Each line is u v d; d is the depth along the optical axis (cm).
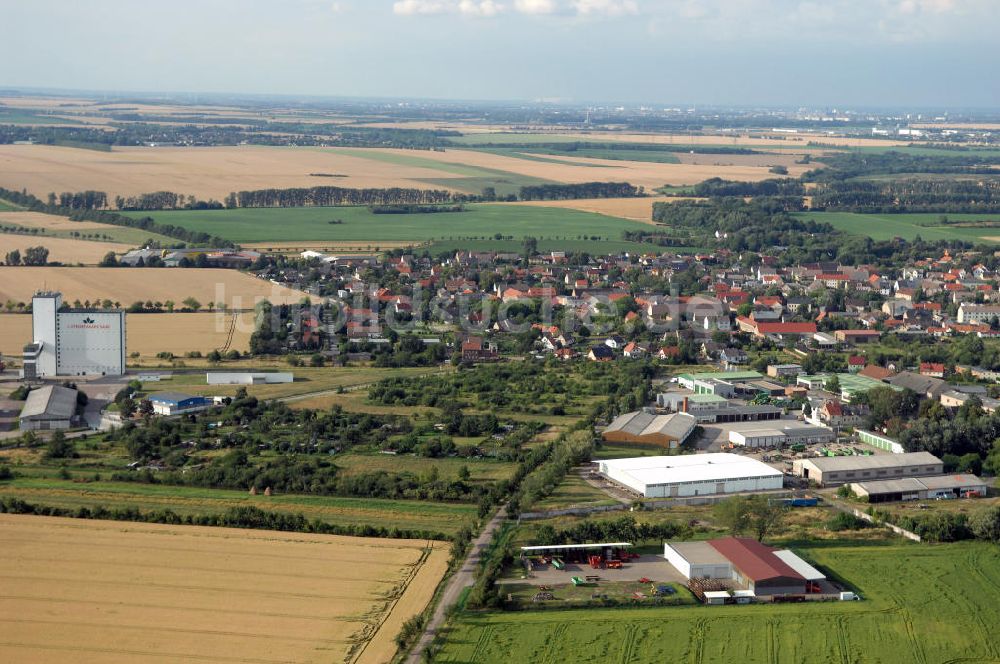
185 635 18825
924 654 19250
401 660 18262
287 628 19200
